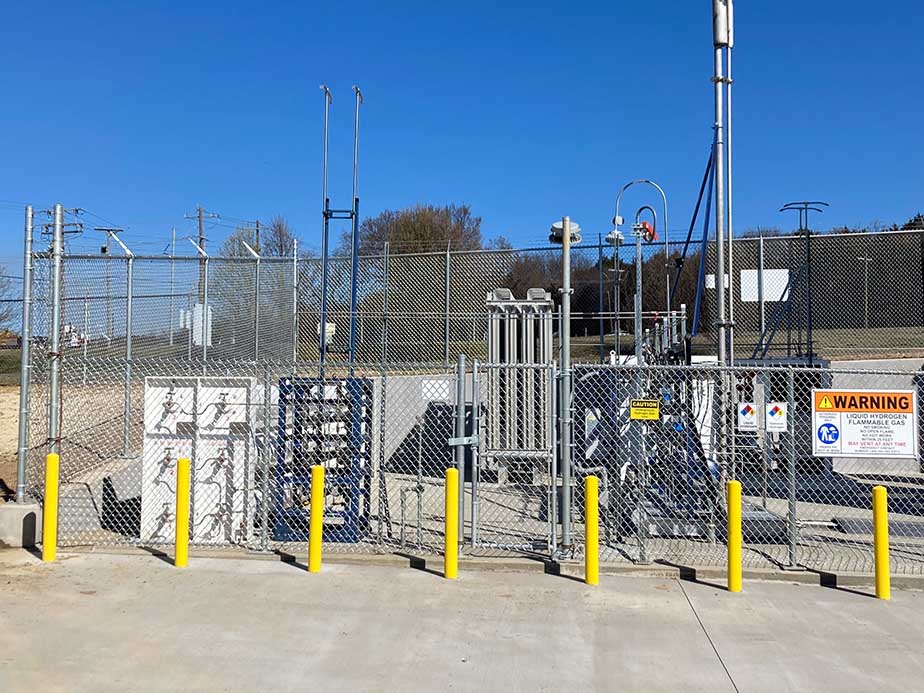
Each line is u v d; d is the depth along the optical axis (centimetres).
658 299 1756
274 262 1526
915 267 1441
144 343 1360
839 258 1472
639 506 752
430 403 1162
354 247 1420
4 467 1144
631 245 1484
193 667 495
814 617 599
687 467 855
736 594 654
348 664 502
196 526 788
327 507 814
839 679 486
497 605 621
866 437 730
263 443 798
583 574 709
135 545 784
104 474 977
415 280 1546
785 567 713
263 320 1548
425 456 1239
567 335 752
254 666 498
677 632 564
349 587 662
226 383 795
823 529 884
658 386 877
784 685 477
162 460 796
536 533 848
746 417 850
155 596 634
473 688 470
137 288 1362
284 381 814
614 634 559
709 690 469
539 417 1180
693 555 757
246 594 641
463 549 766
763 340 1462
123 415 1199
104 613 593
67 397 1294
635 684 477
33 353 977
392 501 1027
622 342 1750
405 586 668
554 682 479
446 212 4284
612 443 930
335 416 814
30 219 810
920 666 507
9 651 518
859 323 1458
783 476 1159
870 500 1042
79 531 838
